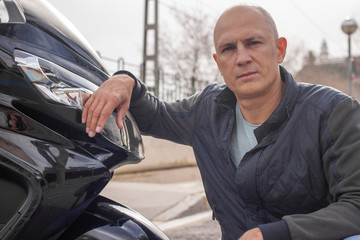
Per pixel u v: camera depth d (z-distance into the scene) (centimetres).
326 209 120
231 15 139
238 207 148
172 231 383
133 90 144
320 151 134
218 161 153
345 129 128
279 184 137
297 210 139
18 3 114
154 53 1542
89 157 109
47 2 134
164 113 164
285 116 138
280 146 137
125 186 566
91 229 113
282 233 115
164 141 774
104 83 126
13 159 98
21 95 104
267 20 140
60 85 110
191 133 163
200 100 166
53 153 103
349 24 1761
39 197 99
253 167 138
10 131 101
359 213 117
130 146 123
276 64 142
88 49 131
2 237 99
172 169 786
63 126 108
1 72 102
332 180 129
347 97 134
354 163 123
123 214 121
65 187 103
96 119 113
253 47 137
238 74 139
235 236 151
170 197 500
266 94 141
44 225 102
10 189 102
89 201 110
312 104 137
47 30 118
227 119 152
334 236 115
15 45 106
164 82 843
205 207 492
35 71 106
